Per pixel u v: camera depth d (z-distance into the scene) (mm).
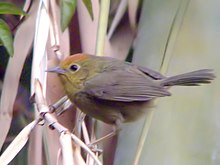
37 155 2586
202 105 2623
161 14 2643
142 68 2641
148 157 2615
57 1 2625
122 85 2629
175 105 2625
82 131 2584
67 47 2627
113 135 2625
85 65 2637
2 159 2514
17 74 2607
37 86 2547
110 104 2631
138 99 2617
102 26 2590
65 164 2496
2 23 2592
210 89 2627
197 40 2639
